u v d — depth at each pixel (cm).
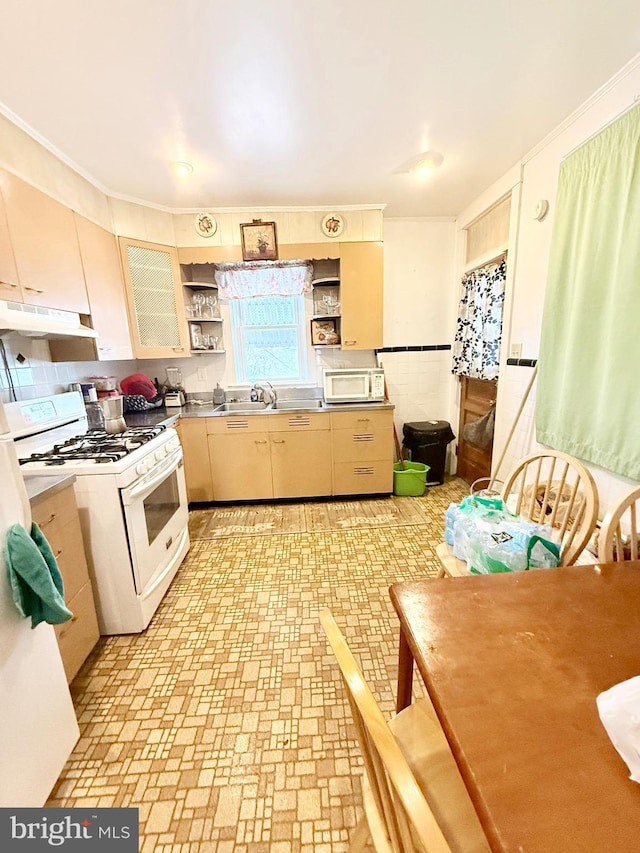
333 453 297
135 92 150
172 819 102
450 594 88
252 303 329
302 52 133
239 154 201
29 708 99
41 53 128
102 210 236
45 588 95
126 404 285
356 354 341
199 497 297
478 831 66
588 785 48
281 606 186
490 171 234
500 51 137
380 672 147
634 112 144
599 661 67
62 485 138
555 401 197
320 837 98
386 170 227
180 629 172
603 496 173
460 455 348
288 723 128
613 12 122
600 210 162
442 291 335
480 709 59
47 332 150
